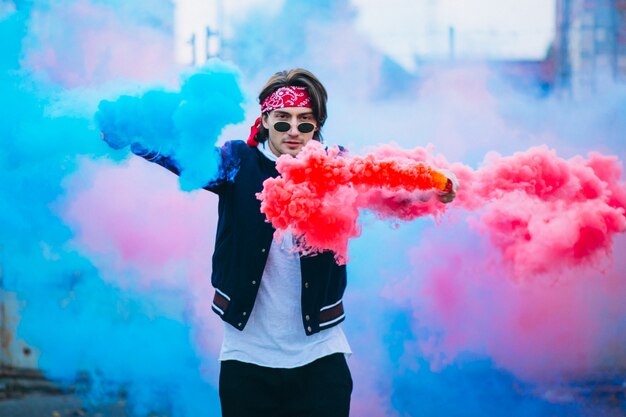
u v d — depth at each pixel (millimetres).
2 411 5703
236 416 3334
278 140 3383
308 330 3289
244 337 3324
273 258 3291
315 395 3305
